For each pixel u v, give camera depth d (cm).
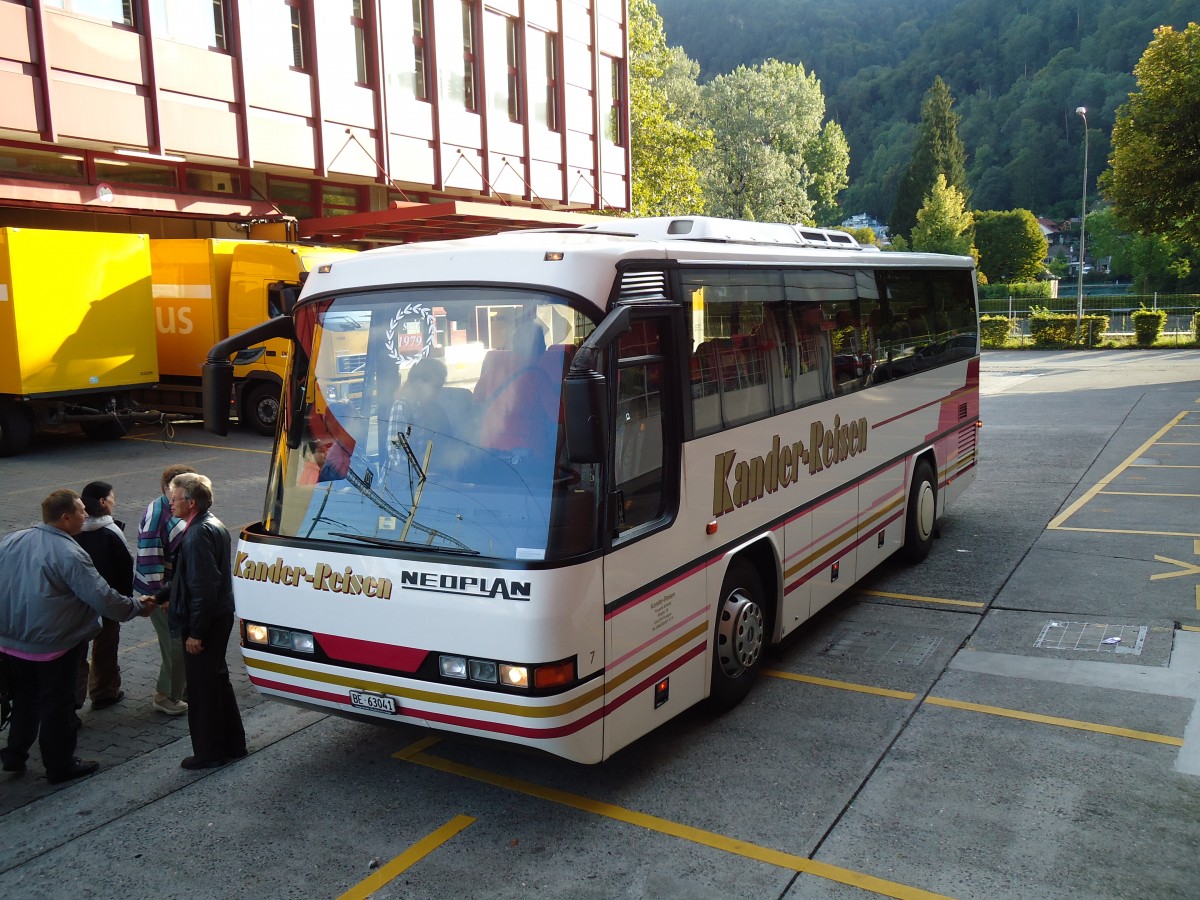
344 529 535
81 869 500
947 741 613
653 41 4941
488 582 485
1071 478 1438
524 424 502
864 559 877
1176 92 3406
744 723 651
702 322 610
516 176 2770
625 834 520
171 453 1727
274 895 474
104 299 1739
